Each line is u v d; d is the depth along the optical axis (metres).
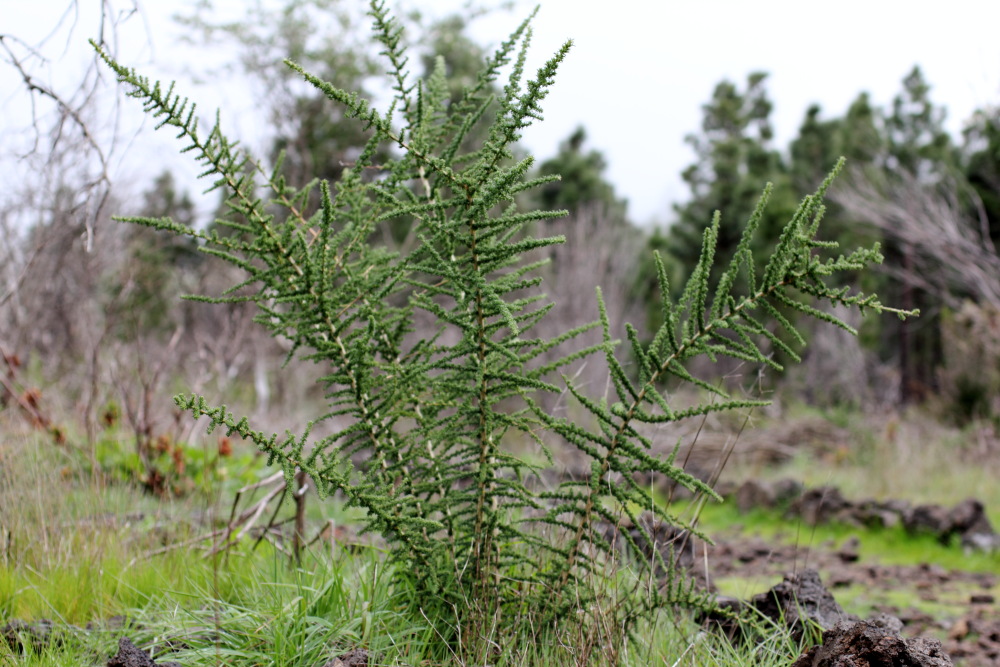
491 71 2.99
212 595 3.16
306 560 3.41
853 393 15.98
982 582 5.89
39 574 3.31
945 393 13.87
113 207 8.58
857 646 2.45
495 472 3.02
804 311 2.48
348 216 2.90
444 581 2.80
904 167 22.64
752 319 2.52
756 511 8.46
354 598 2.85
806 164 25.64
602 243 16.30
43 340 8.38
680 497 9.20
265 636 2.67
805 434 12.30
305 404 10.60
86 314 7.18
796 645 3.09
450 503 2.79
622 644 2.72
